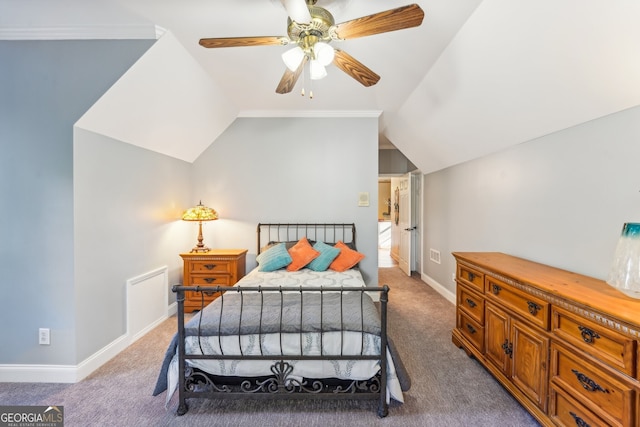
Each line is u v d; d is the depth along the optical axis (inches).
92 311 85.8
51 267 79.7
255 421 64.7
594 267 68.3
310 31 61.7
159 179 119.6
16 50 81.4
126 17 75.6
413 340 103.9
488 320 80.9
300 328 66.6
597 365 47.8
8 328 80.7
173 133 117.7
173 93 101.7
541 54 65.3
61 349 80.0
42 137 80.0
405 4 68.4
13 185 80.1
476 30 73.6
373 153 145.1
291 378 67.2
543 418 59.4
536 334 61.6
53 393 75.0
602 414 46.8
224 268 128.1
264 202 146.9
